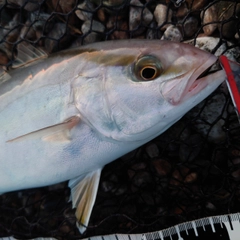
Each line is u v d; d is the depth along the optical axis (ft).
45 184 0.82
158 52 0.70
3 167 0.81
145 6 0.88
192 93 0.70
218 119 0.81
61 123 0.74
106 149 0.77
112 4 0.91
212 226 0.79
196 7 0.86
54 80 0.75
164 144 0.90
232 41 0.83
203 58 0.69
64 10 0.97
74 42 0.98
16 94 0.78
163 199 0.91
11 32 1.02
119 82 0.72
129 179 0.94
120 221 0.93
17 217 0.96
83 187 0.84
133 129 0.73
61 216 0.98
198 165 0.88
